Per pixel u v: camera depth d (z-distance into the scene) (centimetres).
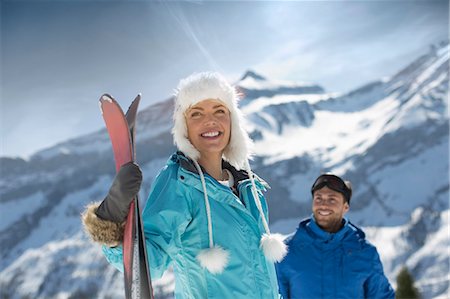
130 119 162
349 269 293
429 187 11812
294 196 13225
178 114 193
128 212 154
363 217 11200
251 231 184
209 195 181
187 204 177
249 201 199
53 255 9669
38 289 8650
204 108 192
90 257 9250
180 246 176
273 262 189
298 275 295
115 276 8325
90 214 157
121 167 154
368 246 299
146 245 165
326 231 300
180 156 187
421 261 7788
